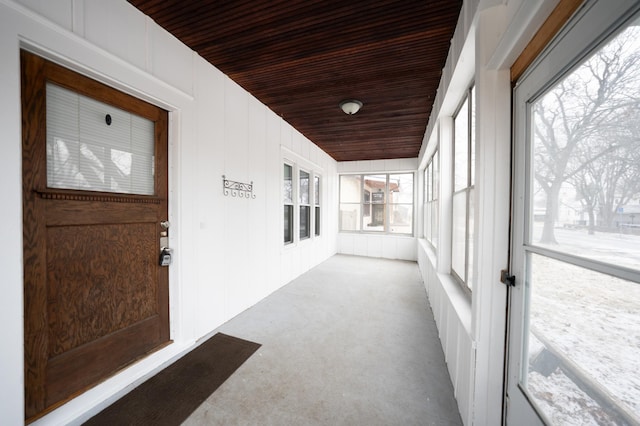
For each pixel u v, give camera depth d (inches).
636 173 23.8
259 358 78.7
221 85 98.5
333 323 103.7
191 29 75.0
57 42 50.8
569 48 31.6
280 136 146.0
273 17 70.1
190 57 83.9
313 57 88.9
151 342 76.4
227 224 102.9
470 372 50.7
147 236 75.2
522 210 43.6
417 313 115.0
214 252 96.0
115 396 61.2
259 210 126.1
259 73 99.6
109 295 65.7
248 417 56.4
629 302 24.8
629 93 24.6
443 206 104.6
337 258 241.6
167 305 81.8
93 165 62.0
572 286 32.3
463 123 86.7
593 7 28.0
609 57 26.5
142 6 66.1
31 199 50.6
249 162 117.3
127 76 63.9
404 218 249.6
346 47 83.2
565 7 31.9
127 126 69.5
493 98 47.6
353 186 268.2
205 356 79.1
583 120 30.4
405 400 62.3
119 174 67.7
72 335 58.2
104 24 59.1
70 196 56.9
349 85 108.5
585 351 30.0
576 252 31.3
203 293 91.0
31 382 51.1
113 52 60.9
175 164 80.4
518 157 44.8
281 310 116.0
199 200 88.4
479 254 48.5
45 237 53.0
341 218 273.1
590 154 29.4
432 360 79.1
